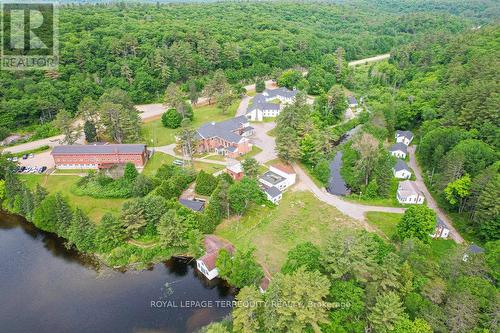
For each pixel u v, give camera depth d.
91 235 92.06
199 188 108.19
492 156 103.94
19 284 83.56
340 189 117.38
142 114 174.50
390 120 150.38
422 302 65.81
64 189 115.19
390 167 112.25
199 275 85.69
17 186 107.75
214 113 175.50
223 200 100.31
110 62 193.62
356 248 72.62
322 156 127.81
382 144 128.75
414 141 146.25
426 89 169.75
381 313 65.06
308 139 129.12
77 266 88.62
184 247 91.94
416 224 86.56
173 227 90.25
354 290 69.19
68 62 185.25
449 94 143.25
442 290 65.88
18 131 153.12
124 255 89.44
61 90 169.50
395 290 69.50
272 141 147.25
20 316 75.75
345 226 98.44
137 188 107.44
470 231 93.75
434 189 111.94
